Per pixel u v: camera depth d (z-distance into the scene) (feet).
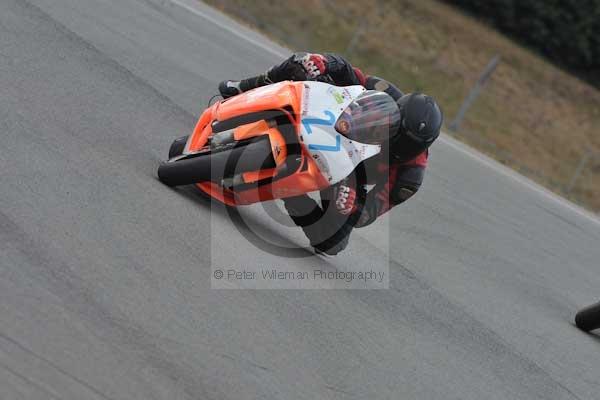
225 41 156.35
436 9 336.90
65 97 89.04
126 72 108.78
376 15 294.66
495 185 161.38
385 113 74.23
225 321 59.21
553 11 352.08
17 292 51.01
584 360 87.15
